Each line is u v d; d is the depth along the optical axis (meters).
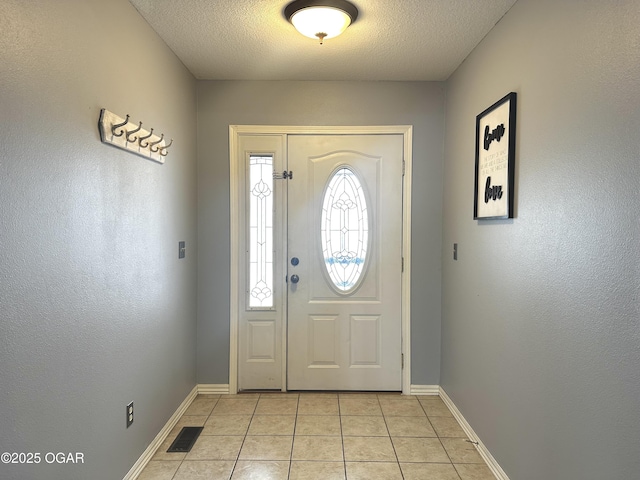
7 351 1.29
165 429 2.69
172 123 2.81
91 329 1.78
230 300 3.43
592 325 1.49
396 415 3.06
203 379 3.45
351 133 3.43
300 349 3.47
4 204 1.28
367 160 3.45
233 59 2.97
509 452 2.15
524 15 2.05
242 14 2.33
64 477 1.59
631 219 1.30
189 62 3.02
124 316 2.09
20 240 1.35
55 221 1.53
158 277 2.56
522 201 2.03
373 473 2.33
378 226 3.46
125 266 2.10
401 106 3.42
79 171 1.68
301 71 3.21
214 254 3.43
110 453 1.95
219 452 2.54
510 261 2.15
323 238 3.47
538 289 1.87
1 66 1.26
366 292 3.47
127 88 2.13
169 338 2.75
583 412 1.54
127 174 2.12
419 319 3.46
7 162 1.29
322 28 2.34
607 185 1.41
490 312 2.40
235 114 3.41
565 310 1.66
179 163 2.96
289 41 2.67
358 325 3.47
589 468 1.50
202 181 3.41
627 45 1.32
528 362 1.95
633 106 1.30
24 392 1.37
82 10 1.70
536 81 1.92
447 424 2.92
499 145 2.26
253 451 2.55
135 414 2.23
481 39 2.61
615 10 1.38
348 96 3.42
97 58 1.83
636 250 1.28
